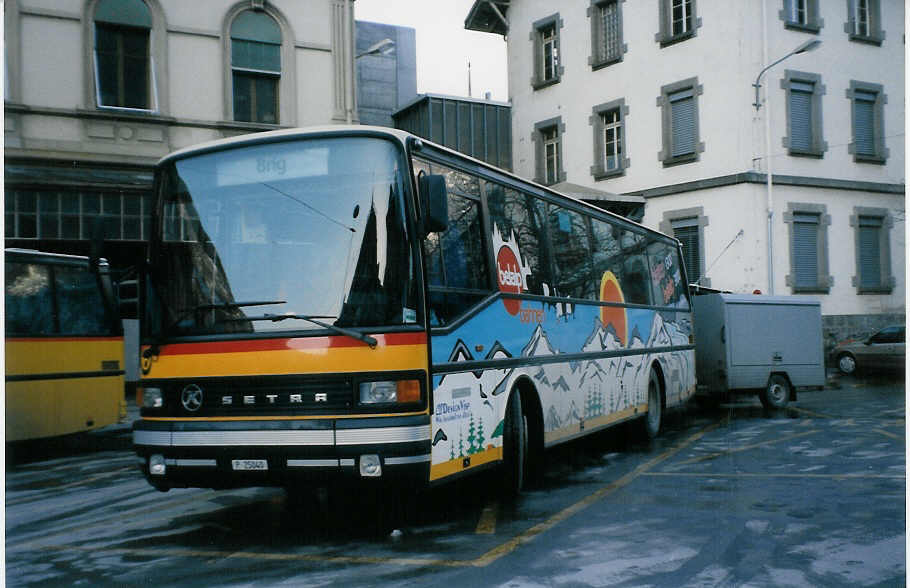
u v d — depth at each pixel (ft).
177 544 22.06
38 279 39.29
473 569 18.79
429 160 23.52
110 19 61.57
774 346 55.77
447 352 22.94
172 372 22.04
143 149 62.34
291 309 21.38
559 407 31.45
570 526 22.97
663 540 21.21
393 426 20.39
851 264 91.76
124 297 23.53
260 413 21.09
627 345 39.83
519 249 29.14
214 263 22.25
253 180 22.47
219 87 65.00
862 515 23.80
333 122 68.95
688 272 92.12
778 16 88.84
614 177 98.84
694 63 91.40
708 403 62.44
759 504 25.50
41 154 58.85
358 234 21.56
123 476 34.32
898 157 94.79
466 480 27.89
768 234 87.15
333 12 69.21
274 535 22.72
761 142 87.51
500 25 114.11
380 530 22.98
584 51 101.96
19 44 58.49
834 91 91.35
